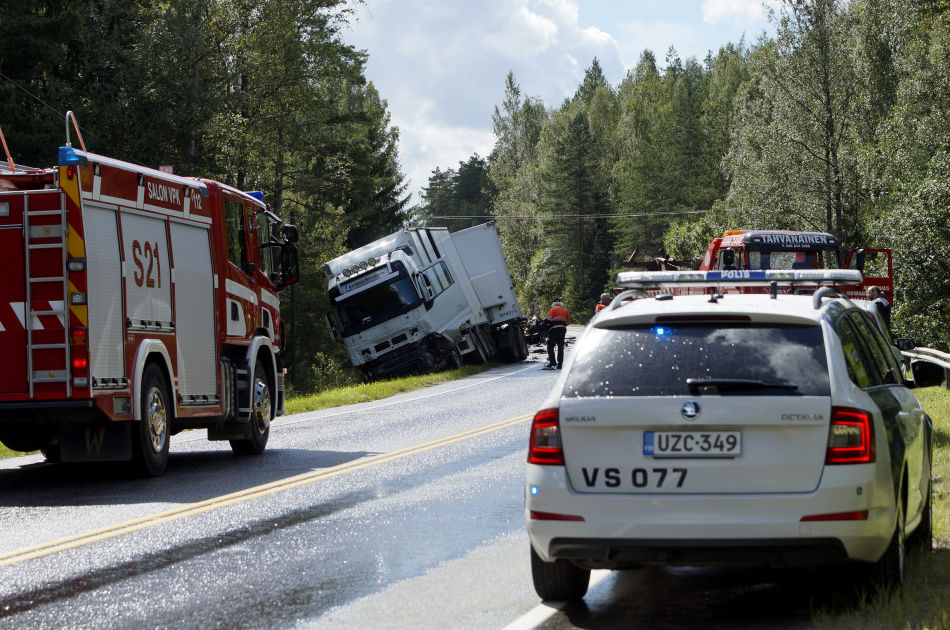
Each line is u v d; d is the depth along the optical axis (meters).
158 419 21.41
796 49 98.50
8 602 11.28
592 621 10.07
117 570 12.70
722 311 10.11
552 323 58.94
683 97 195.25
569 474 9.93
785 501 9.36
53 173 19.72
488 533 14.58
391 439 27.44
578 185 195.62
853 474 9.38
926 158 86.38
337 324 59.72
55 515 16.77
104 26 65.31
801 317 10.03
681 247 125.25
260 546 13.98
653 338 10.20
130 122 64.38
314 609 10.68
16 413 19.41
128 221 20.69
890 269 43.91
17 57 56.47
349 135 104.25
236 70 74.38
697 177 191.50
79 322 19.11
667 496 9.59
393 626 10.01
